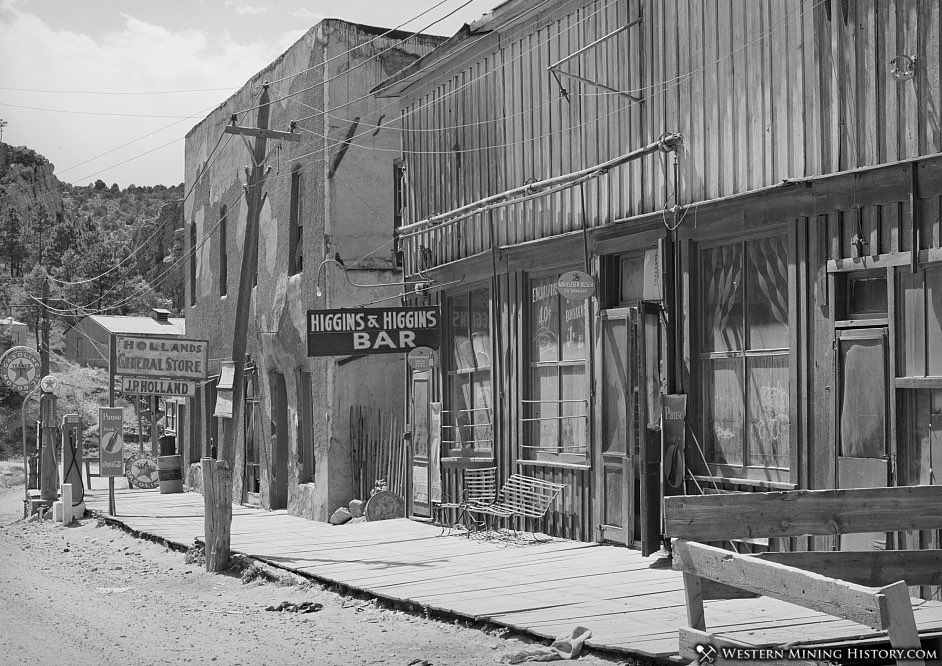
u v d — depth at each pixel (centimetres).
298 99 2081
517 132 1423
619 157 1190
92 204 17188
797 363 983
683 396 1110
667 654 680
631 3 1206
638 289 1214
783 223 1006
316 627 931
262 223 2294
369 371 1942
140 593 1198
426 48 2030
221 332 2581
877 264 905
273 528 1738
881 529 684
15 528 2061
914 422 883
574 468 1287
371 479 1872
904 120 884
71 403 5353
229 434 1363
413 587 1031
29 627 973
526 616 852
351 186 1955
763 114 1026
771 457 1031
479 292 1545
